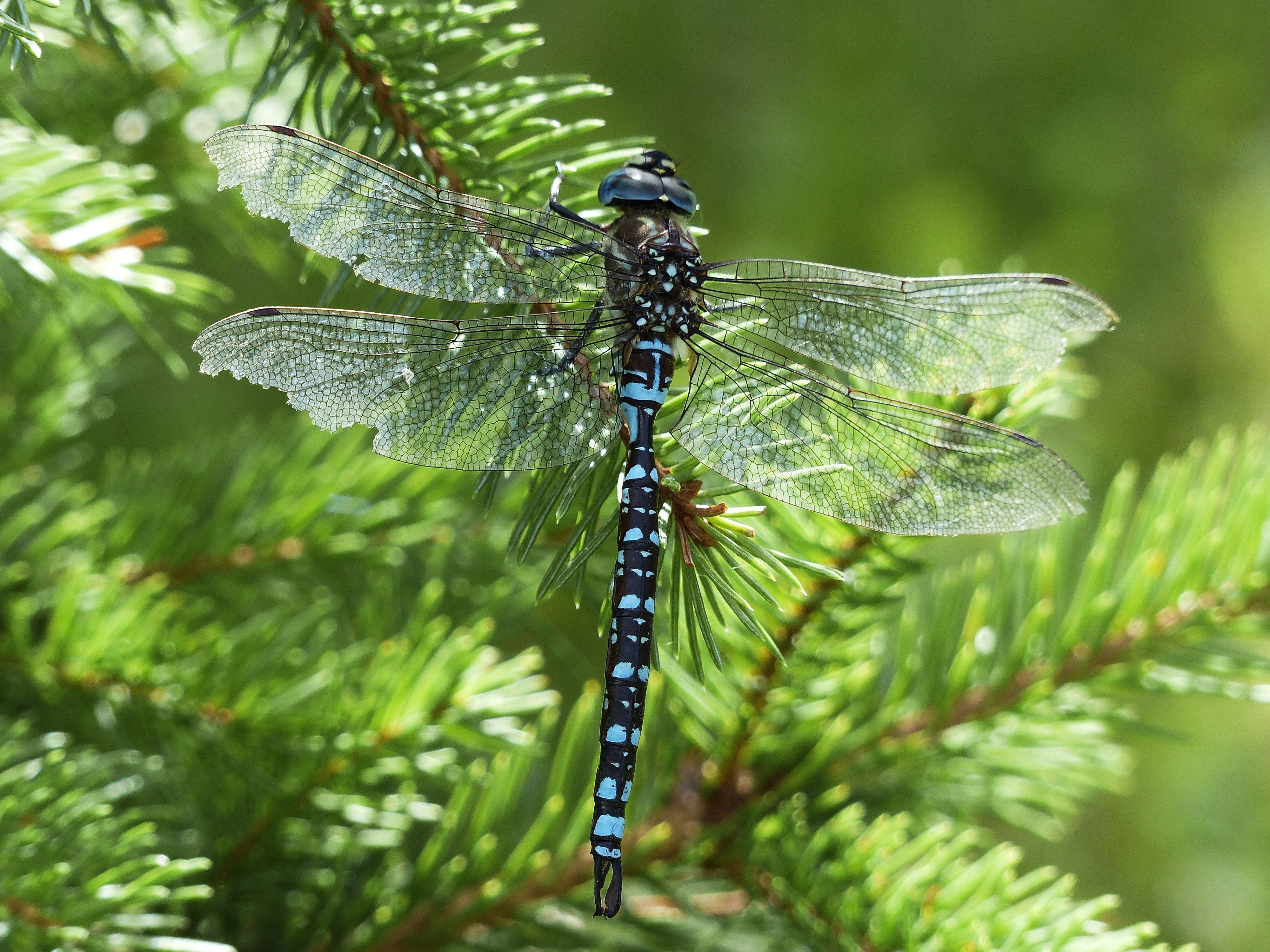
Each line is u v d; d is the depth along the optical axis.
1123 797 0.91
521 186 0.60
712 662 0.60
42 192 0.60
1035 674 0.61
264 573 0.63
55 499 0.63
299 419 0.63
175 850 0.60
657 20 0.93
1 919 0.58
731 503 0.60
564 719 0.69
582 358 0.60
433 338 0.59
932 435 0.60
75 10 0.59
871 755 0.60
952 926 0.59
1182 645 0.61
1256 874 0.89
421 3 0.60
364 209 0.59
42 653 0.61
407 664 0.60
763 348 0.60
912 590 0.63
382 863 0.60
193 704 0.60
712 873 0.60
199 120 0.64
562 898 0.60
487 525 0.63
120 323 0.65
